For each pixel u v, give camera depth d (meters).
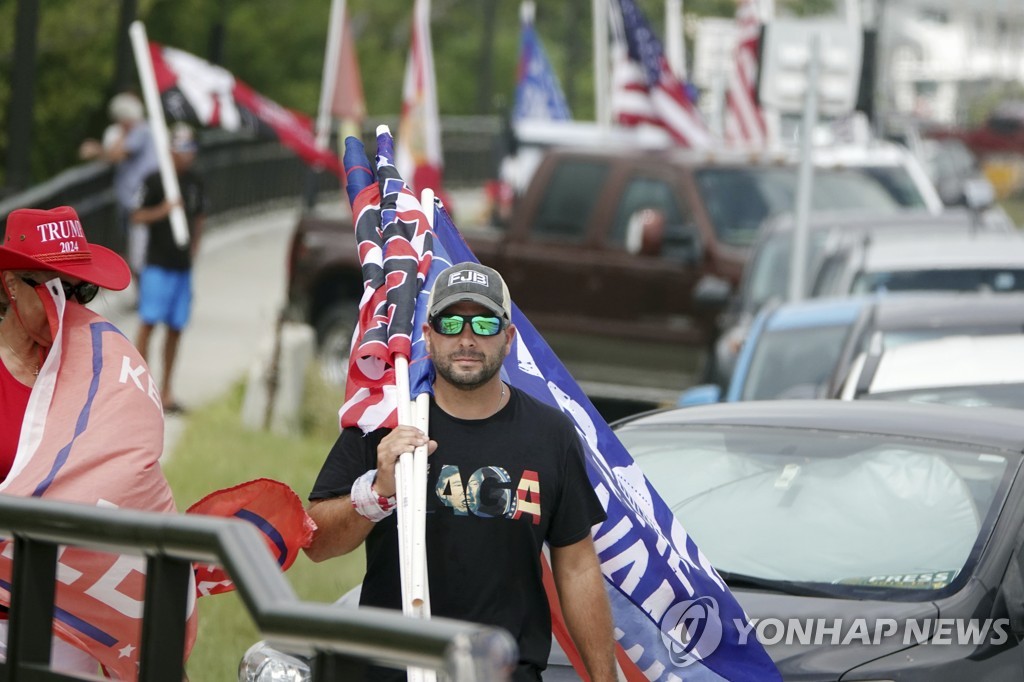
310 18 113.00
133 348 13.28
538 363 15.46
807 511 16.61
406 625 8.43
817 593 15.55
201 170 74.94
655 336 46.28
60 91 77.06
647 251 45.53
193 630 12.70
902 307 26.34
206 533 9.48
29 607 10.64
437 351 12.66
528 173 71.44
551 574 14.04
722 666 14.64
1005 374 24.17
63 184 48.47
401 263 14.22
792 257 38.09
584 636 13.08
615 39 63.94
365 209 15.02
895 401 18.73
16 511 10.44
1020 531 15.76
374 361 13.57
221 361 48.31
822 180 48.34
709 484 17.31
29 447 12.72
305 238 49.31
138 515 9.86
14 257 12.84
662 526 14.98
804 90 39.88
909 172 50.91
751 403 19.12
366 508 12.66
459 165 113.06
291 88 110.88
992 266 33.81
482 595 12.69
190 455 34.91
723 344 38.84
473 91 142.00
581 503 12.99
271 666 15.16
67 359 13.04
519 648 12.79
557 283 47.53
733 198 46.59
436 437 12.84
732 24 83.06
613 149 47.84
